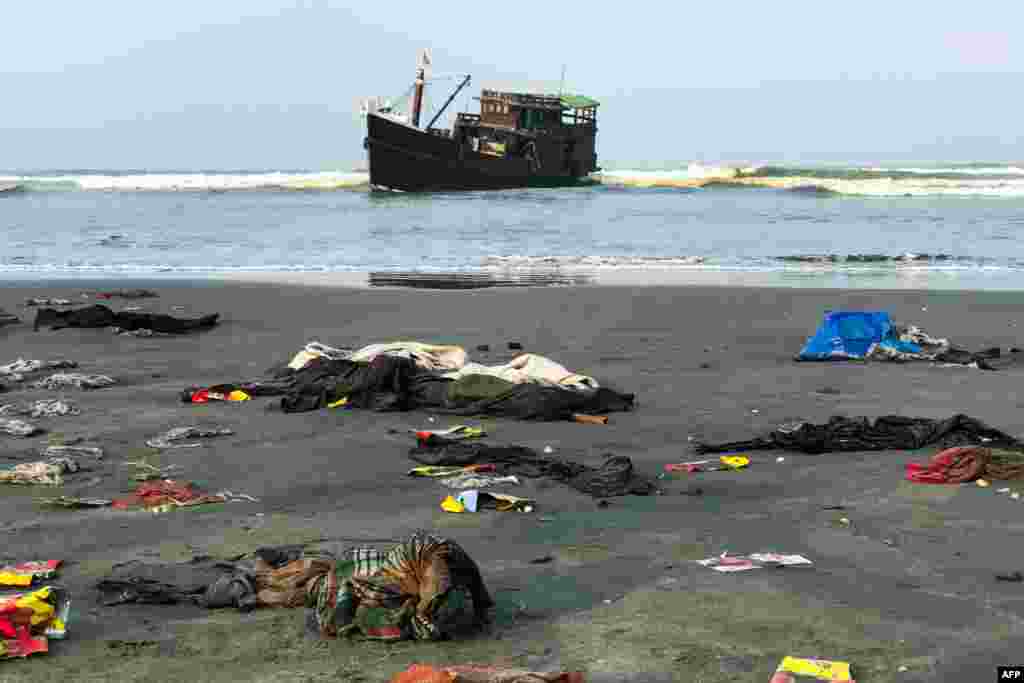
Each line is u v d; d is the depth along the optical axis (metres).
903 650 19.31
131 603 21.98
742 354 55.66
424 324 66.12
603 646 19.58
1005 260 112.00
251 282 89.62
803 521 27.64
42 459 34.41
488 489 30.64
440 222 171.62
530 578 23.30
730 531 26.77
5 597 22.03
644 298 77.69
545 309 72.25
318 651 19.45
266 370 50.97
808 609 21.34
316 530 26.94
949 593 22.25
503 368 44.62
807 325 65.56
